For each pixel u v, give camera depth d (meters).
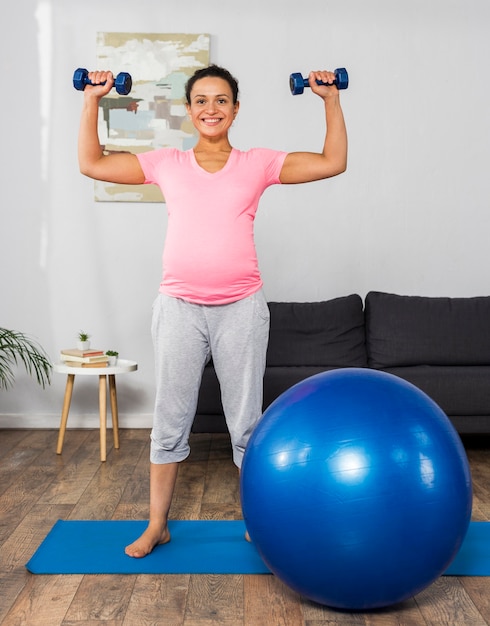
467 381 3.88
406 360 4.14
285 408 1.92
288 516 1.81
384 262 4.61
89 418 4.58
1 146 4.49
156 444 2.42
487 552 2.36
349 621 1.91
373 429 1.80
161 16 4.45
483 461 3.73
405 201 4.58
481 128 4.56
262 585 2.14
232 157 2.33
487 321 4.20
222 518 2.76
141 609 1.98
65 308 4.57
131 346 4.59
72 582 2.15
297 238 4.58
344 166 2.37
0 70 4.45
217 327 2.34
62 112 4.47
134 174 2.36
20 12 4.44
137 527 2.63
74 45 4.45
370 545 1.76
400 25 4.51
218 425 3.85
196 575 2.21
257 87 4.49
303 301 4.61
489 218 4.60
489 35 4.53
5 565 2.29
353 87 4.53
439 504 1.79
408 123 4.55
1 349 4.24
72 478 3.36
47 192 4.51
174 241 2.31
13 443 4.13
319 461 1.78
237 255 2.29
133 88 4.44
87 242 4.54
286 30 4.48
